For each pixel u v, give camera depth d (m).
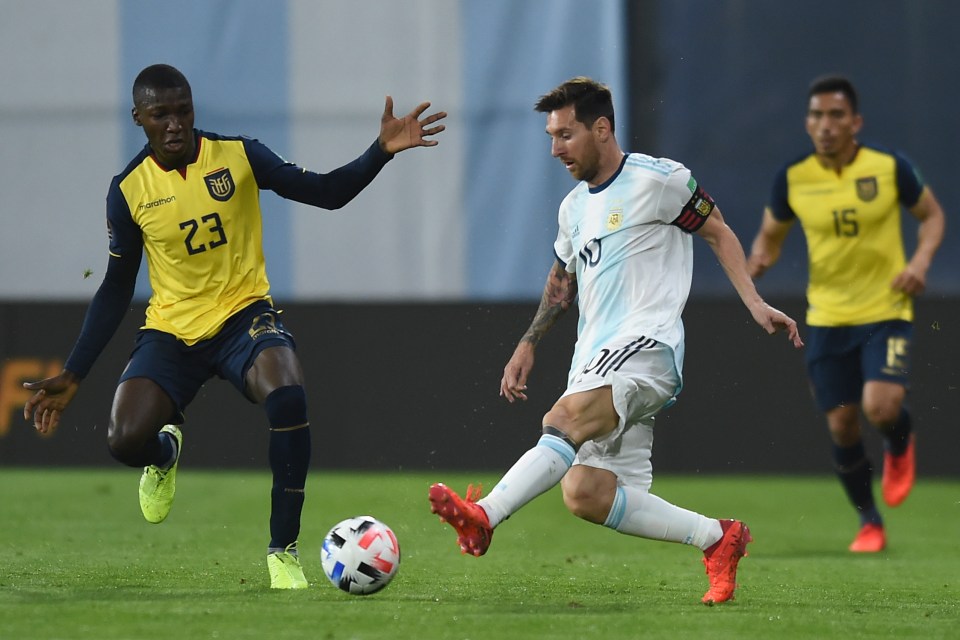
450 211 36.78
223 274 17.16
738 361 36.81
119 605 14.65
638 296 15.96
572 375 16.23
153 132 16.59
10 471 37.56
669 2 36.31
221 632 12.93
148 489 19.05
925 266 26.30
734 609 15.24
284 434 16.45
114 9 37.62
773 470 36.91
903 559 22.98
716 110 36.38
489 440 36.72
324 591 16.16
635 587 17.66
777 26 36.25
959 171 36.06
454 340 36.91
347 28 37.00
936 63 36.03
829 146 26.72
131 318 37.88
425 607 14.84
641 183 16.00
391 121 16.78
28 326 37.81
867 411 26.11
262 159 17.19
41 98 37.84
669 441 37.22
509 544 24.75
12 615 13.88
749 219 36.47
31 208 38.03
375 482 34.88
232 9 37.25
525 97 36.50
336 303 37.22
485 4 36.50
